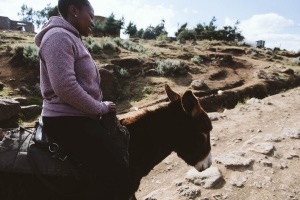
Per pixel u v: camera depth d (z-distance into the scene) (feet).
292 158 18.76
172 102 9.95
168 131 9.83
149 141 9.62
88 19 8.24
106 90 45.19
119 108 42.11
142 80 54.24
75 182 7.84
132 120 9.63
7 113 25.43
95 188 7.86
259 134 23.88
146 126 9.65
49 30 7.25
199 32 185.78
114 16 140.67
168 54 76.28
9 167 7.34
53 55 6.90
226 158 18.08
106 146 7.63
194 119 9.76
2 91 38.60
